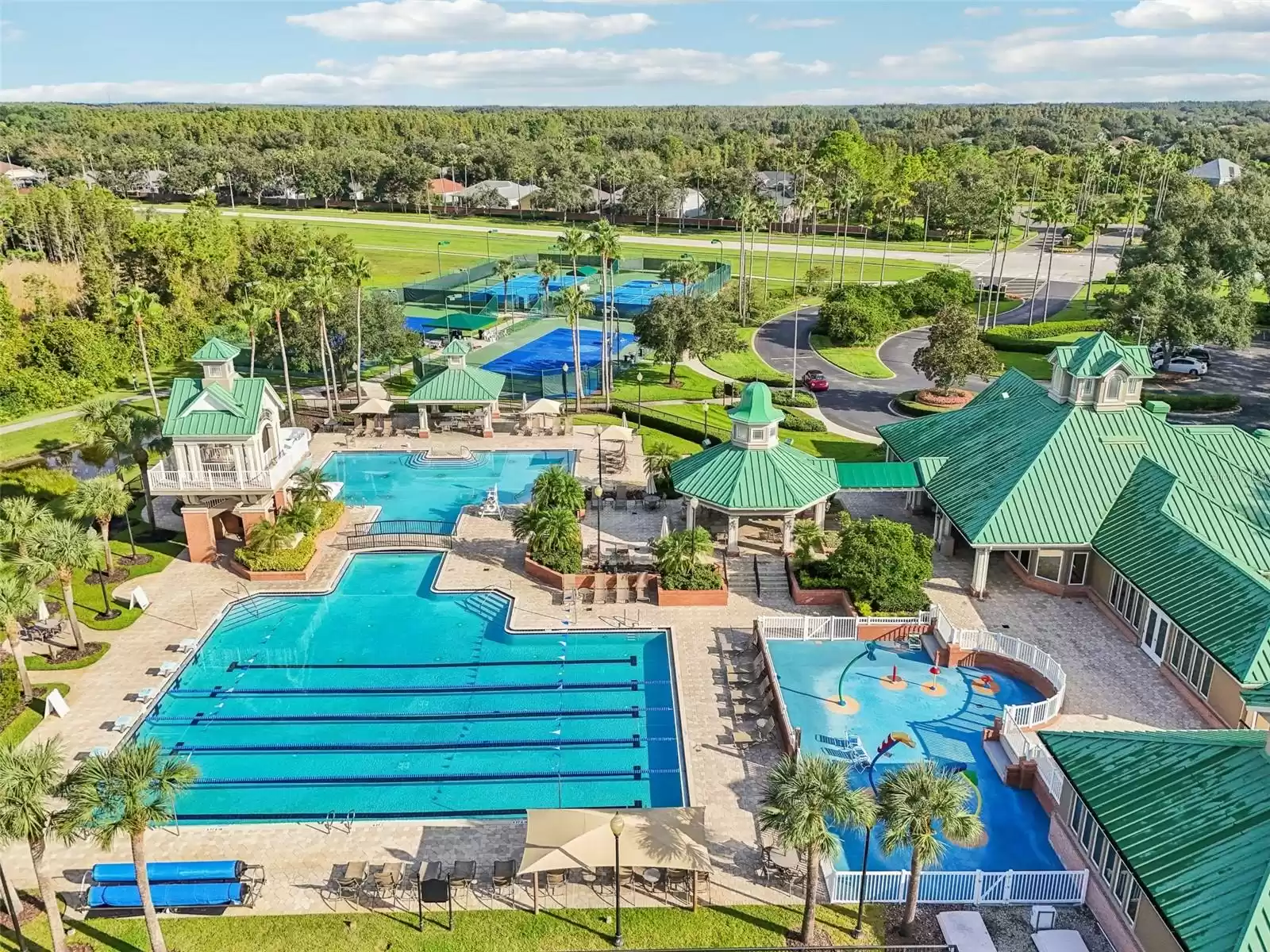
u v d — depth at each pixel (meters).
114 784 27.20
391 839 35.84
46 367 88.69
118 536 61.56
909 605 50.09
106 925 31.67
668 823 32.66
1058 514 51.41
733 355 106.88
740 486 55.47
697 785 38.62
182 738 42.62
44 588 53.84
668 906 32.38
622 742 42.41
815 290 134.88
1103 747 33.12
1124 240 180.75
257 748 42.00
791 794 29.17
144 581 55.94
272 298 79.56
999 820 36.88
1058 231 193.00
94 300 105.12
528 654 49.03
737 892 33.03
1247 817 27.53
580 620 51.25
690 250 170.38
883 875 32.22
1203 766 30.14
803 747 40.97
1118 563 47.97
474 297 135.75
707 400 89.38
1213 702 41.50
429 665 48.19
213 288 114.94
